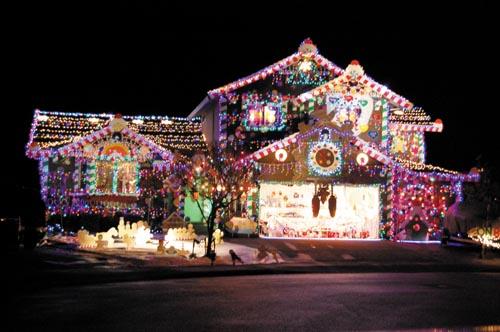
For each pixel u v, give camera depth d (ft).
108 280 61.21
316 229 105.70
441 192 110.63
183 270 68.64
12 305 46.24
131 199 106.83
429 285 61.67
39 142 107.96
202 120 132.46
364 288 58.23
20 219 82.48
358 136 113.09
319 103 113.50
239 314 43.42
